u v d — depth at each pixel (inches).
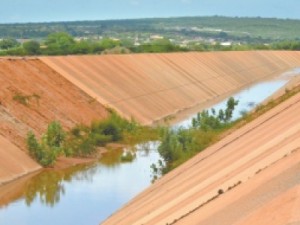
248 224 737.0
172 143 2257.6
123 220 1435.8
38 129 2805.1
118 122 3102.9
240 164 1301.7
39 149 2458.2
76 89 3531.0
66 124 3009.4
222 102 4628.4
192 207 1109.7
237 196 949.8
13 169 2320.4
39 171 2384.4
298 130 1368.1
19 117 2787.9
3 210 1915.6
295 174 890.1
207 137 2436.0
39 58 3631.9
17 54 5551.2
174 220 1085.1
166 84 4527.6
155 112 3853.3
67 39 6658.5
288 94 3137.3
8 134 2564.0
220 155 1656.0
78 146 2618.1
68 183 2197.3
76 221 1781.5
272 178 932.0
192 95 4618.6
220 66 5944.9
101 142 2815.0
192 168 1700.3
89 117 3245.6
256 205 831.7
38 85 3262.8
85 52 6190.9
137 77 4306.1
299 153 1031.0
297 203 705.6
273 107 2760.8
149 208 1362.0
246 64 6628.9
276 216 698.2
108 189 2078.0
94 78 3843.5
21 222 1790.1
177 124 3531.0
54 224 1760.6
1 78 3068.4
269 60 7406.5
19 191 2140.7
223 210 908.0
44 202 1982.0
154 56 4953.3
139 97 3969.0
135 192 2025.1
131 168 2368.4
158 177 2143.2
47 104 3100.4
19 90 3058.6
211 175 1364.4
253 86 5757.9
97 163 2506.2
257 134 1718.8
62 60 3814.0
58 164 2463.1
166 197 1392.7
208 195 1134.4
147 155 2618.1
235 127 2640.3
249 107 3932.1
